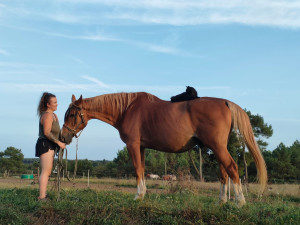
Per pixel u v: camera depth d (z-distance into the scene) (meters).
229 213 5.03
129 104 6.76
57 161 6.49
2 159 57.09
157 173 34.44
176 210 5.36
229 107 5.93
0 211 5.36
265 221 4.88
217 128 5.77
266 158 37.28
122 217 5.22
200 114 5.90
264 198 8.49
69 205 5.73
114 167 41.75
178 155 23.41
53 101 6.45
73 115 7.02
